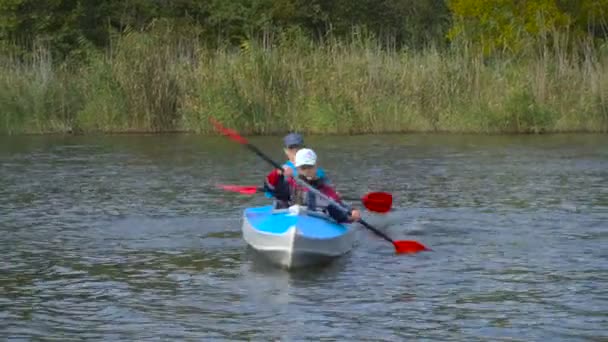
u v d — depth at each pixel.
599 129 31.30
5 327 9.82
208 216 16.02
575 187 18.84
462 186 19.12
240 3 45.06
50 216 16.02
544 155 24.41
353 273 12.00
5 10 41.72
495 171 21.34
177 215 16.11
